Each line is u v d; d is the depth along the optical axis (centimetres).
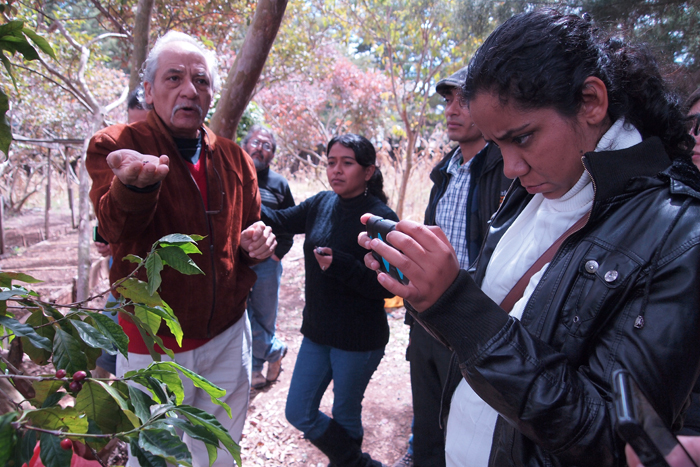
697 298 72
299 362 243
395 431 314
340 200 246
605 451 73
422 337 227
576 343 83
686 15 302
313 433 234
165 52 181
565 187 93
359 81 1151
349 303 230
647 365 72
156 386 89
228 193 198
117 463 249
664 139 93
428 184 775
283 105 1099
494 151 228
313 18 784
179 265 95
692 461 54
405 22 670
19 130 828
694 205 78
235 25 593
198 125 185
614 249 82
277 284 361
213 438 77
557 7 91
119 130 175
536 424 77
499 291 109
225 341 204
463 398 111
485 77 85
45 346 81
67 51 516
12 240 914
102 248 265
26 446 65
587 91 82
